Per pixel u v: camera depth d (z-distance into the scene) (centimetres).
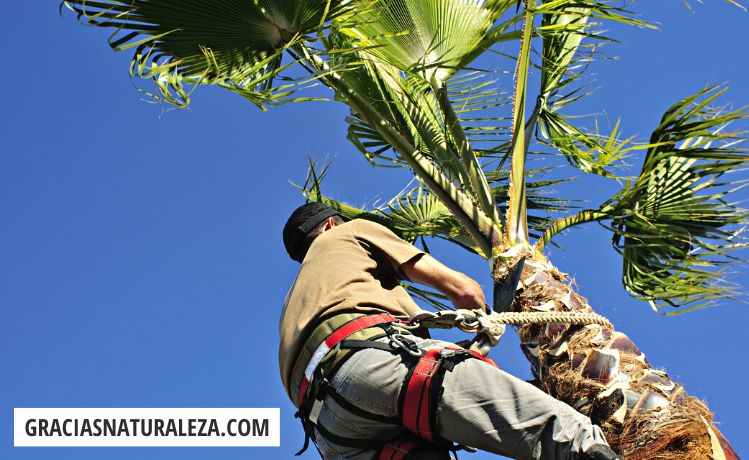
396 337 261
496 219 514
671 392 325
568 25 517
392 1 518
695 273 497
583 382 336
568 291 407
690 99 509
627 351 343
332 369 266
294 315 291
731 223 529
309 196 627
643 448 315
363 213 644
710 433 311
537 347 354
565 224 535
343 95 526
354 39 534
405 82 546
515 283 412
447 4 518
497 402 244
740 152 517
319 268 296
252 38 473
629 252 541
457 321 279
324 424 269
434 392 248
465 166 533
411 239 649
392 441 265
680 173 545
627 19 488
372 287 290
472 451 263
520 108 480
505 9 516
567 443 236
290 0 459
